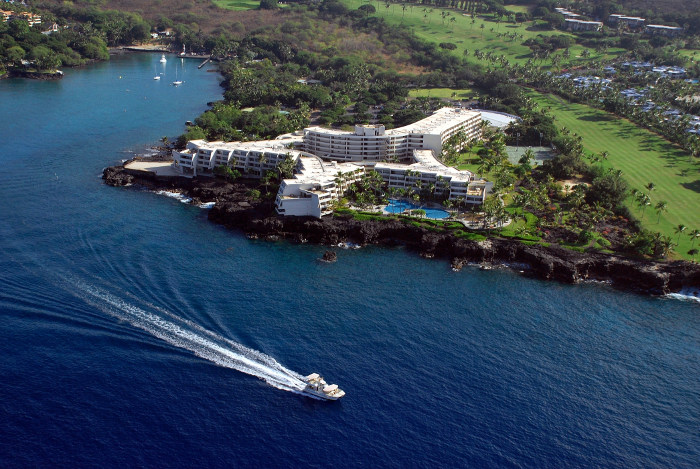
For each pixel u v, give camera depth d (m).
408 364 196.50
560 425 175.50
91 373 185.88
